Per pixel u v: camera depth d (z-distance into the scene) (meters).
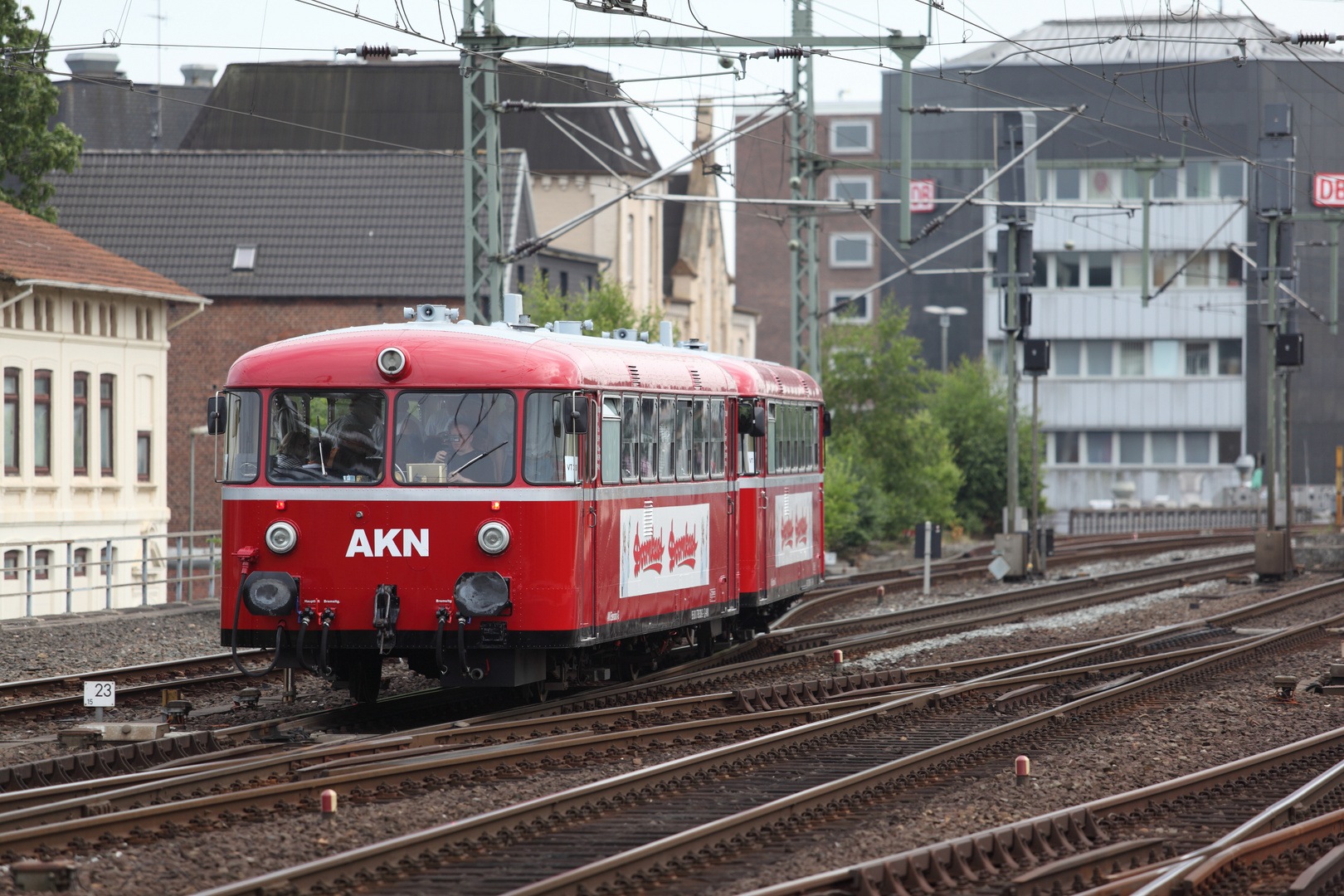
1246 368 192.50
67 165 116.56
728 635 55.09
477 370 38.47
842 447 120.00
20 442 94.06
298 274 137.62
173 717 40.03
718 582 48.91
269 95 183.25
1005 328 91.81
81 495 99.75
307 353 39.06
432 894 23.25
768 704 43.22
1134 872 24.19
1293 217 90.38
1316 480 197.12
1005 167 79.62
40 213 116.50
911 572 97.12
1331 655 56.19
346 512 38.41
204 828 26.86
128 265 106.81
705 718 41.19
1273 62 185.12
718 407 49.09
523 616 38.09
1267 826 27.94
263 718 40.50
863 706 43.31
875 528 118.19
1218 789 31.89
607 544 40.72
